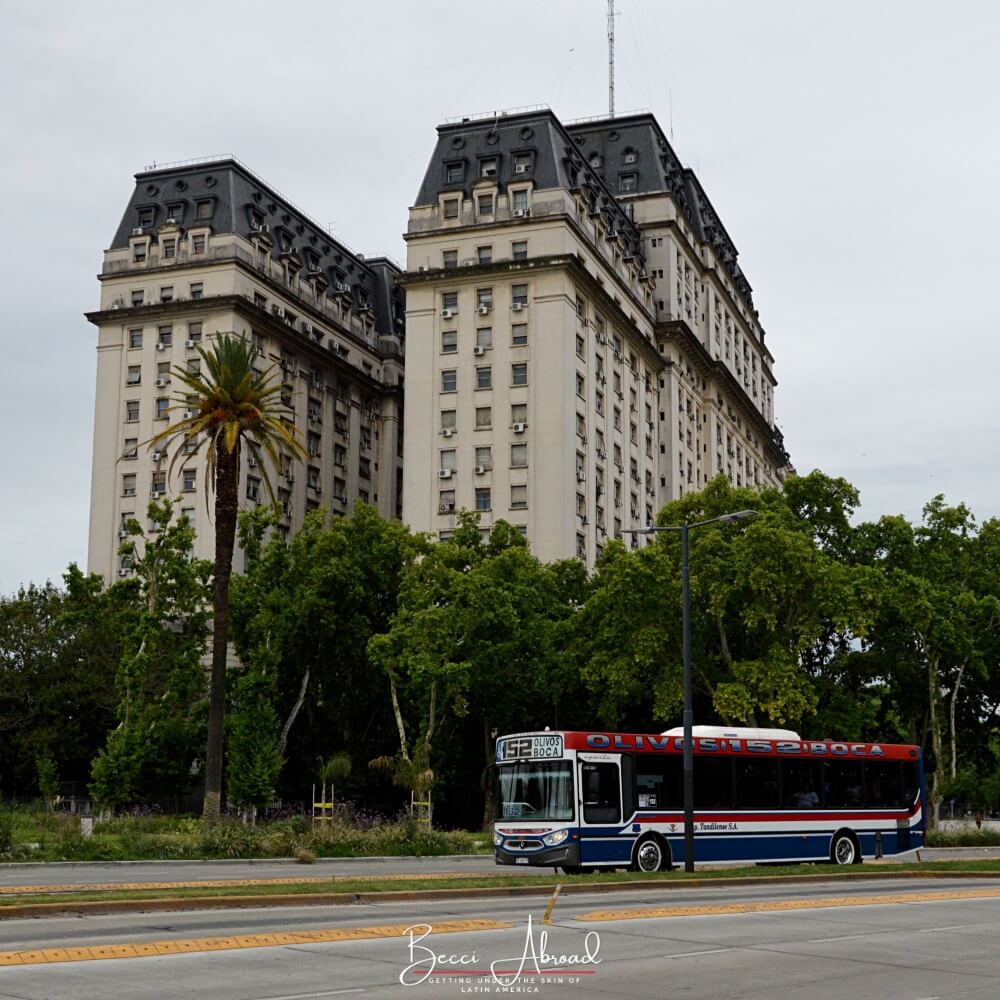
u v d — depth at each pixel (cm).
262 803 5503
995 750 7125
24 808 5906
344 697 6600
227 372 4094
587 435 8356
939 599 5497
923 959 1538
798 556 4884
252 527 6050
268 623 5650
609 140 10425
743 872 2931
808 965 1462
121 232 9256
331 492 9700
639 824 2997
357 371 10094
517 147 8681
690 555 5212
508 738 3052
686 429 10306
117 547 8662
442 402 8356
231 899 2016
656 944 1627
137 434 8762
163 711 5728
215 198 9069
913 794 3612
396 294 11112
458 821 6744
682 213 10506
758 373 13350
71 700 7262
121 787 5156
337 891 2178
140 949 1459
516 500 8031
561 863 2864
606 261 8950
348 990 1215
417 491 8294
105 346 8975
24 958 1377
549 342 8144
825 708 5356
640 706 6194
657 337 10050
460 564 5966
